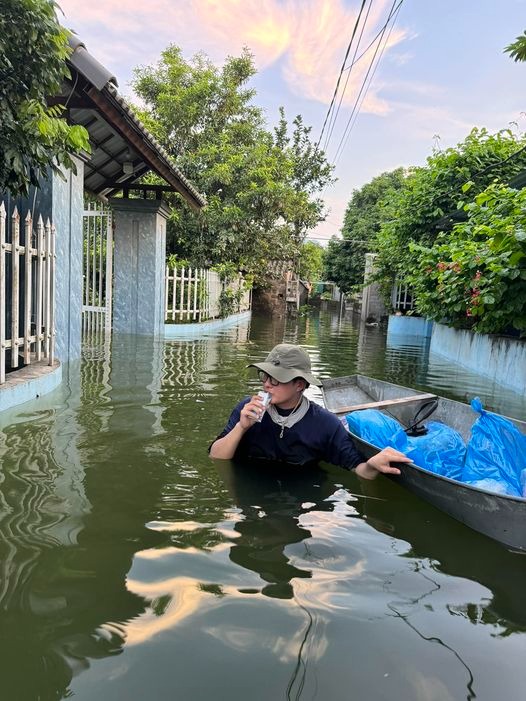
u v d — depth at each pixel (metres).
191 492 3.13
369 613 2.03
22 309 6.67
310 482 3.36
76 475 3.32
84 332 11.79
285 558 2.42
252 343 11.82
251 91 19.86
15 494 3.01
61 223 7.01
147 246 12.12
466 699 1.61
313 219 24.97
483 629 1.96
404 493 3.24
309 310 35.03
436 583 2.27
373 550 2.53
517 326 7.47
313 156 27.62
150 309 12.23
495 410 5.98
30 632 1.85
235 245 18.03
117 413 4.82
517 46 4.30
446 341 11.53
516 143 14.12
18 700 1.56
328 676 1.68
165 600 2.06
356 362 9.93
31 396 5.16
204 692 1.60
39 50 4.62
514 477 3.02
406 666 1.74
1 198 5.37
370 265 23.92
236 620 1.95
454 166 14.59
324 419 3.57
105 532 2.60
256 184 18.42
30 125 4.60
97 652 1.77
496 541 2.66
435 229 15.56
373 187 34.41
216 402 5.43
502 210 8.38
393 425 3.73
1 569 2.24
